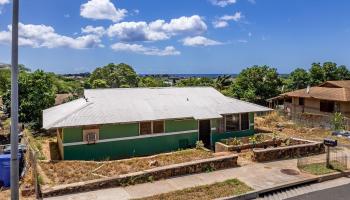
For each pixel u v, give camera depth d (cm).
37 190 1199
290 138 2150
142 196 1226
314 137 2464
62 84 6506
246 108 2423
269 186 1345
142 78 8119
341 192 1336
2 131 3020
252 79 4847
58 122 1812
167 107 2214
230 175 1483
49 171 1480
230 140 2117
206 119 2133
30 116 2869
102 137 1917
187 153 1862
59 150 2080
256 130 2706
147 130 2047
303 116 3219
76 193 1242
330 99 3372
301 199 1256
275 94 4800
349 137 2444
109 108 2056
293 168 1603
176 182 1384
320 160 1764
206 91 2655
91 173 1457
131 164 1617
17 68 959
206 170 1538
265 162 1703
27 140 2020
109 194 1239
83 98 2342
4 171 1409
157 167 1480
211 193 1266
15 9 943
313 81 5266
